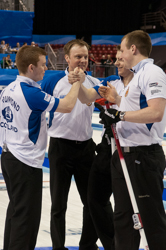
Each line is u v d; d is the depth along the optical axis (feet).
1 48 108.27
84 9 134.72
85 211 18.90
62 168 18.33
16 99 15.01
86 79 19.30
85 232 18.84
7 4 118.52
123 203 14.42
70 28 136.36
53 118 18.33
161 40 126.72
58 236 18.11
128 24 134.92
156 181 14.10
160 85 13.57
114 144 15.33
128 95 14.44
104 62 103.60
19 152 15.14
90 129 18.75
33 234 15.25
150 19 130.82
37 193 15.31
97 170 17.48
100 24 135.44
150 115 13.37
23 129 15.08
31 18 120.47
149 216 13.92
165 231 14.01
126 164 14.32
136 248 14.37
